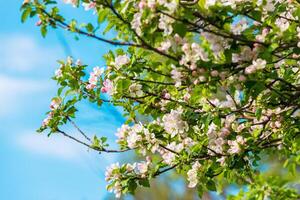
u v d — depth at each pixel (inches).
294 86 195.3
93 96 222.8
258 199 282.4
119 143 233.5
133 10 177.6
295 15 183.3
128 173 224.1
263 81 181.2
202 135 223.0
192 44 172.4
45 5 179.9
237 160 213.6
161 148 229.8
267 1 177.9
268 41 177.5
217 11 170.1
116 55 205.0
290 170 264.1
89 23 177.3
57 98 230.2
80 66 222.4
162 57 194.1
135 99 213.5
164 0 165.2
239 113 216.8
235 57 178.1
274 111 216.5
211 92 195.3
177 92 213.8
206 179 222.8
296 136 221.9
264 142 223.1
